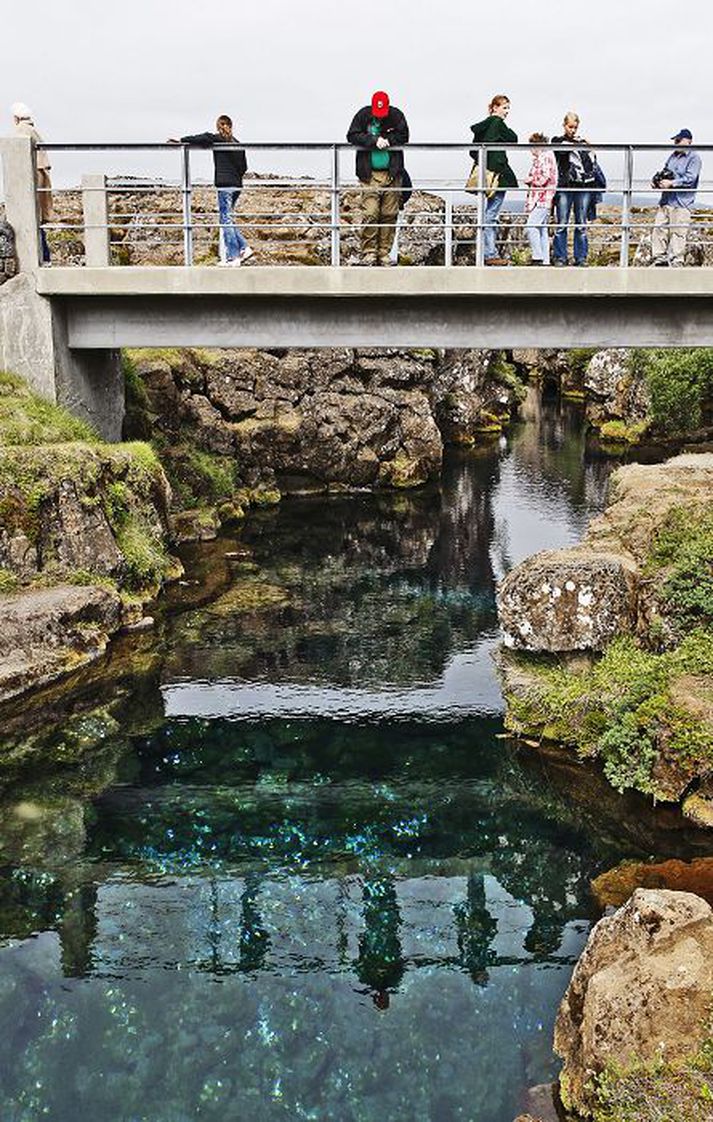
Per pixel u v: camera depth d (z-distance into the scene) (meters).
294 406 25.98
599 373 36.47
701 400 32.06
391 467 26.89
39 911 9.07
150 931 8.83
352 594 18.03
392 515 24.06
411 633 16.08
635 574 12.44
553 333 16.97
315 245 29.02
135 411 21.94
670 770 10.27
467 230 33.22
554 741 11.85
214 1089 7.07
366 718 12.95
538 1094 6.82
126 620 15.33
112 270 16.38
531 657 12.66
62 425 16.31
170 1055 7.39
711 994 6.38
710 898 8.82
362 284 16.12
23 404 16.20
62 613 13.79
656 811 10.35
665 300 16.72
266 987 8.13
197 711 13.04
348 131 15.90
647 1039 6.29
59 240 24.28
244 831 10.40
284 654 15.02
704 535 12.37
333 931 8.84
